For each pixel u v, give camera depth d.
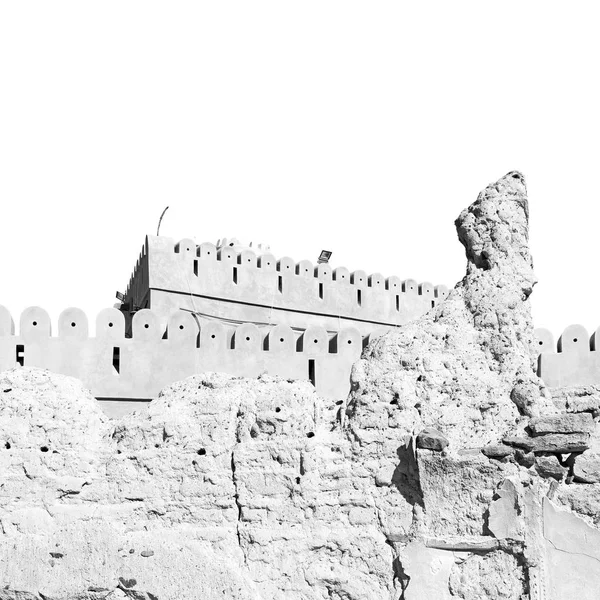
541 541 11.34
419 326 12.79
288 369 19.16
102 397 17.86
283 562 11.96
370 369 12.57
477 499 11.50
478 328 12.70
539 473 11.54
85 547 11.95
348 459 12.21
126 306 29.30
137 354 18.14
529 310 13.03
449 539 11.48
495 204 13.13
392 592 11.72
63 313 17.95
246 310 30.23
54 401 12.48
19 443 12.24
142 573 11.89
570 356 18.95
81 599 11.87
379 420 12.22
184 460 12.30
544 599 11.20
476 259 13.18
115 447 12.45
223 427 12.41
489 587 11.34
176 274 28.53
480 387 12.25
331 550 11.98
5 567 11.88
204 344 18.61
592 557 11.23
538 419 11.70
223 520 12.16
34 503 12.13
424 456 11.64
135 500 12.22
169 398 12.79
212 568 11.90
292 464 12.20
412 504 11.89
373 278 33.69
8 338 17.72
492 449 11.52
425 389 12.33
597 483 11.41
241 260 30.31
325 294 32.44
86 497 12.21
